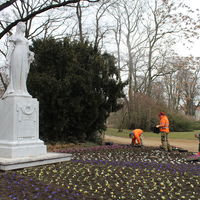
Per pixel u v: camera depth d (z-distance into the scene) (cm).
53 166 814
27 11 2456
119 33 3541
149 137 2556
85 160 977
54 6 1808
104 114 1766
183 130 3647
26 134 888
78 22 2714
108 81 1709
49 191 543
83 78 1548
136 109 3375
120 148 1502
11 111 862
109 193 555
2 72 2550
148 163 948
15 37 920
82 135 1711
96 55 1700
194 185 643
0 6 1688
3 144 855
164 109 3631
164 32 3306
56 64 1612
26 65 930
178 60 3350
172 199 524
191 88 4975
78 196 518
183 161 1060
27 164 779
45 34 2661
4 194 514
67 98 1509
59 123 1525
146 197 533
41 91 1485
